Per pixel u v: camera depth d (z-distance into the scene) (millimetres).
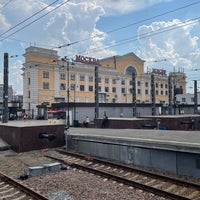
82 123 42531
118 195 9680
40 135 21016
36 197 9461
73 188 10633
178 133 18906
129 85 103250
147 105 60375
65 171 13766
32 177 12703
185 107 70250
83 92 87938
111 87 96562
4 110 28688
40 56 78562
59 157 18172
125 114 54156
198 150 11969
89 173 13141
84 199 9320
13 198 9695
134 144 15117
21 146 20000
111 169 14148
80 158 17531
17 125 21531
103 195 9703
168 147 13258
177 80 97438
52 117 47656
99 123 34031
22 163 15984
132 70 105812
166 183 11094
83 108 46844
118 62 100500
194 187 10266
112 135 18312
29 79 78250
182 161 12859
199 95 96188
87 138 18750
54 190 10477
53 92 80062
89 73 89750
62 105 47656
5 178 12062
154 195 9594
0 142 21641
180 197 9008
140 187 10367
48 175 12969
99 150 17812
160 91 116062
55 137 21188
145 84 109625
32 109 69688
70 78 84875
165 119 31953
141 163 14875
